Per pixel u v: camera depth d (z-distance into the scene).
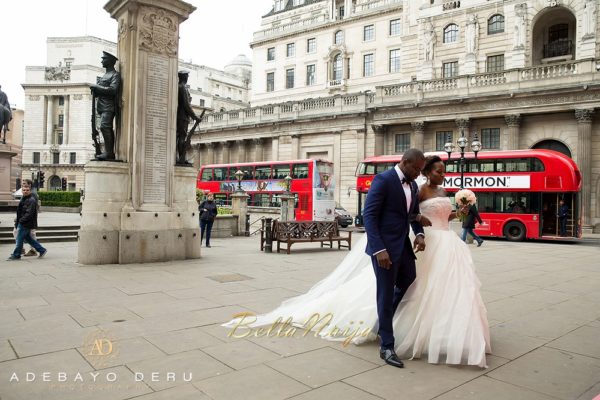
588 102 27.66
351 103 39.69
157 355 4.41
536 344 5.05
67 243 15.30
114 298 6.91
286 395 3.54
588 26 30.62
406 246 4.66
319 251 14.31
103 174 10.42
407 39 40.94
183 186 11.52
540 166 21.58
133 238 10.53
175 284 8.12
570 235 20.97
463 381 3.92
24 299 6.79
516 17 33.66
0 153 22.73
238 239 19.27
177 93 11.36
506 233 22.44
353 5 52.09
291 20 60.16
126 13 10.80
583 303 7.30
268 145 46.56
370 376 3.98
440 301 4.51
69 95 78.06
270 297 7.12
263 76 59.56
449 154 22.16
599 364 4.41
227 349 4.62
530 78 30.00
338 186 40.00
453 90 33.16
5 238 14.62
